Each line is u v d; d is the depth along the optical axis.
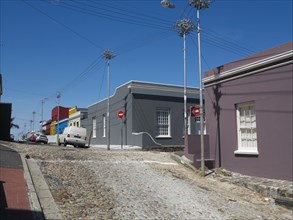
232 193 12.01
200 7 15.80
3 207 7.57
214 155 16.34
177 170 14.84
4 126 32.50
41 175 10.83
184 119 28.75
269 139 13.34
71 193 9.36
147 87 28.75
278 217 9.69
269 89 13.44
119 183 11.12
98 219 7.60
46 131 79.31
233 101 15.30
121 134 29.97
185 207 9.38
